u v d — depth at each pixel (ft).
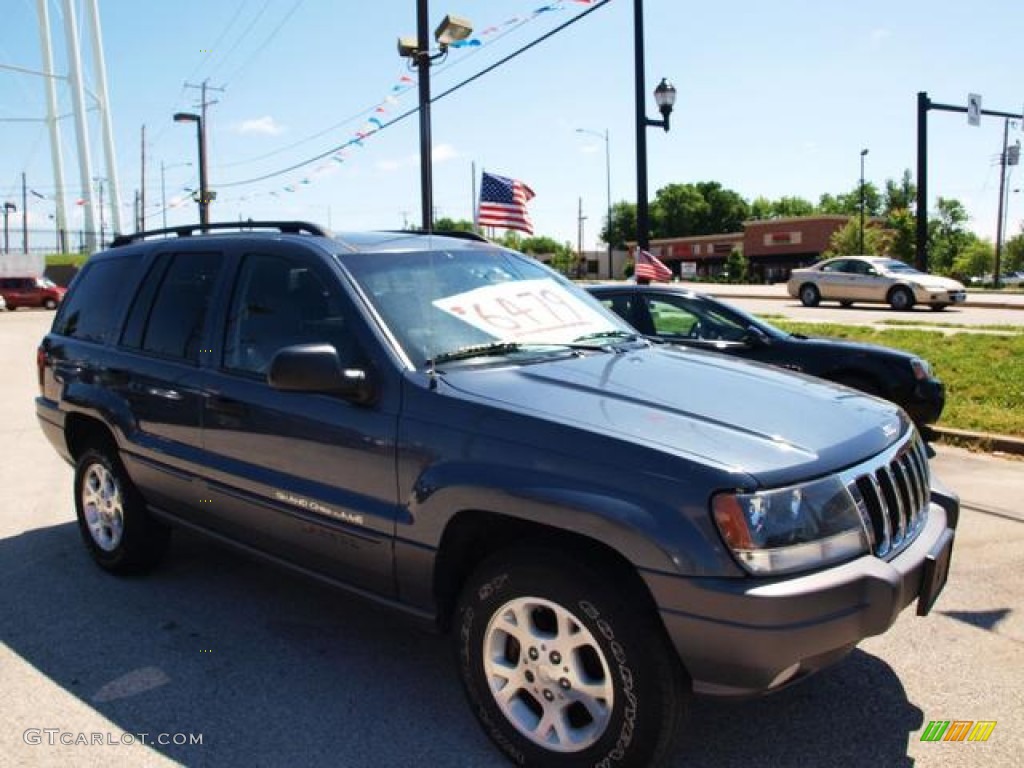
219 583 15.43
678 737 8.86
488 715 9.87
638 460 8.66
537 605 9.38
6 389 41.83
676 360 12.06
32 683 11.79
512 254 14.51
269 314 12.68
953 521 11.04
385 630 13.42
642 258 47.47
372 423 10.67
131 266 16.05
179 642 13.01
